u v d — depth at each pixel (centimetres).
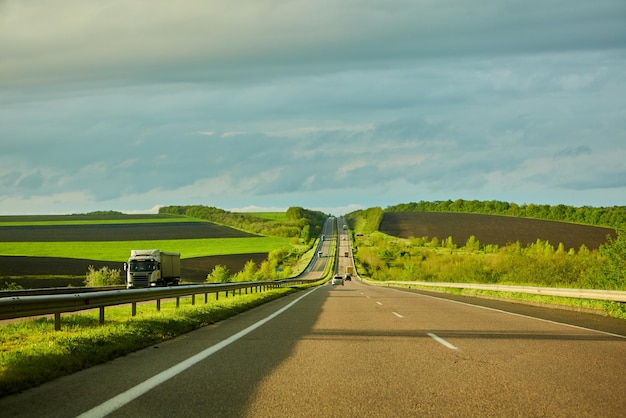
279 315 1930
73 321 1550
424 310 2091
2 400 655
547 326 1462
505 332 1325
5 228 15025
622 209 15625
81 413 594
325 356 975
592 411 596
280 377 787
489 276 5047
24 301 1121
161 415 586
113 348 1016
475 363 893
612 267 3444
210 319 1711
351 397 663
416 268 11806
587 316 1784
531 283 3938
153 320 1455
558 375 791
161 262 4391
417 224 19425
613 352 1002
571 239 13462
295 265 15538
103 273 6756
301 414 588
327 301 2862
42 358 872
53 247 12162
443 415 583
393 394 678
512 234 15175
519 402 635
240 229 19475
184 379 776
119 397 667
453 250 15650
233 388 715
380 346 1096
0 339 1150
